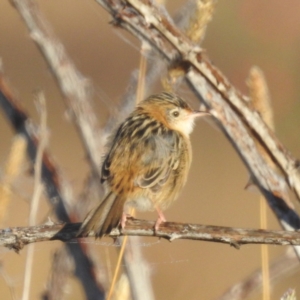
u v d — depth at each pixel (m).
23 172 9.26
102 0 8.88
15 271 16.91
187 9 9.79
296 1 23.22
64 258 9.14
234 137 9.07
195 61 8.47
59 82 8.99
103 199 9.33
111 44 30.84
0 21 32.50
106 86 27.58
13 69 29.23
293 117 23.28
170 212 23.67
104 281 9.14
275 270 10.01
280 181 9.02
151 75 10.35
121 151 10.09
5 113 9.36
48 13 32.28
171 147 10.54
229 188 25.20
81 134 9.14
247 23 24.02
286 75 23.89
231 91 8.62
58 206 9.26
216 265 19.67
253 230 8.17
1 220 8.91
